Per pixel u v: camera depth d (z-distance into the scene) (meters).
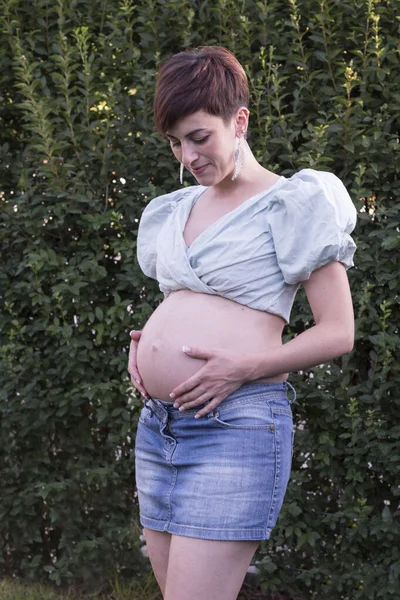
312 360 1.86
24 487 3.48
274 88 2.98
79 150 3.24
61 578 3.51
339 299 1.88
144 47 3.22
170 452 1.94
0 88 3.38
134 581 3.41
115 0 3.28
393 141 2.92
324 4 2.97
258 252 1.89
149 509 2.01
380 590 3.05
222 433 1.87
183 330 1.94
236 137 1.93
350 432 3.05
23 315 3.44
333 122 2.96
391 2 2.97
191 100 1.80
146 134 3.19
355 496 3.11
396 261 2.97
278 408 1.92
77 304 3.24
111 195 3.30
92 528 3.47
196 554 1.85
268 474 1.88
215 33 3.18
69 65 3.30
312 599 3.26
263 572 3.26
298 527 3.11
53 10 3.28
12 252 3.41
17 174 3.34
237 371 1.84
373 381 3.01
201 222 2.03
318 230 1.83
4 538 3.54
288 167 3.13
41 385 3.36
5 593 3.34
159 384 1.97
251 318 1.91
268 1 3.11
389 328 2.99
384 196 3.02
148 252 2.34
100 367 3.31
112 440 3.27
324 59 2.99
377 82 3.01
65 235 3.39
